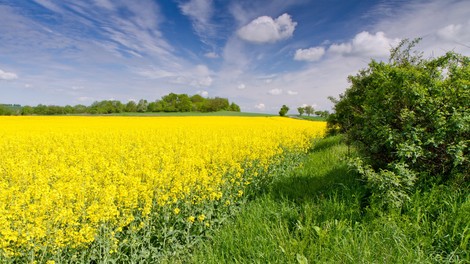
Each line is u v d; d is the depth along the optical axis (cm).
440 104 457
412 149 440
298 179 751
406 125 471
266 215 518
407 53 614
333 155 1005
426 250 356
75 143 1323
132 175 669
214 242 455
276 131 1873
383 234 397
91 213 429
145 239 444
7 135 1661
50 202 443
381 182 443
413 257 345
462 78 459
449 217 400
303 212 499
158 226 506
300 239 417
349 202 497
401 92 490
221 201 581
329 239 396
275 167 901
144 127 2478
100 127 2436
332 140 1614
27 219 411
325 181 664
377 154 552
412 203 440
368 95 570
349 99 1138
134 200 513
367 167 482
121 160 925
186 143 1262
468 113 431
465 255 344
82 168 786
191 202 545
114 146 1213
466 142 432
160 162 867
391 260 343
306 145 1364
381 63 619
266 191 689
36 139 1453
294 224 463
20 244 372
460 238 364
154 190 554
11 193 510
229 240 438
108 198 466
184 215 533
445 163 471
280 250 387
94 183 550
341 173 705
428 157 476
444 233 380
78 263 396
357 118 634
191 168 719
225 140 1296
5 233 361
